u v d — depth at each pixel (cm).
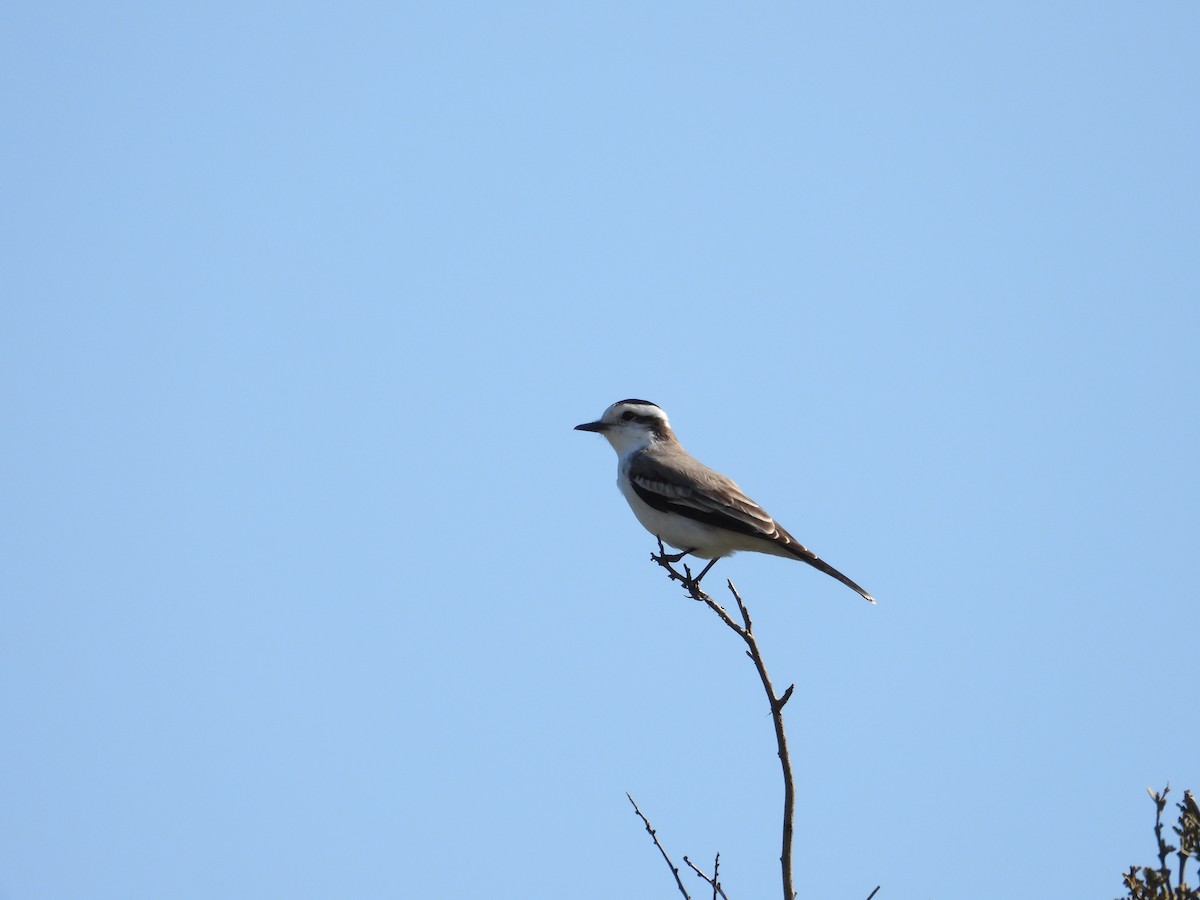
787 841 965
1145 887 973
